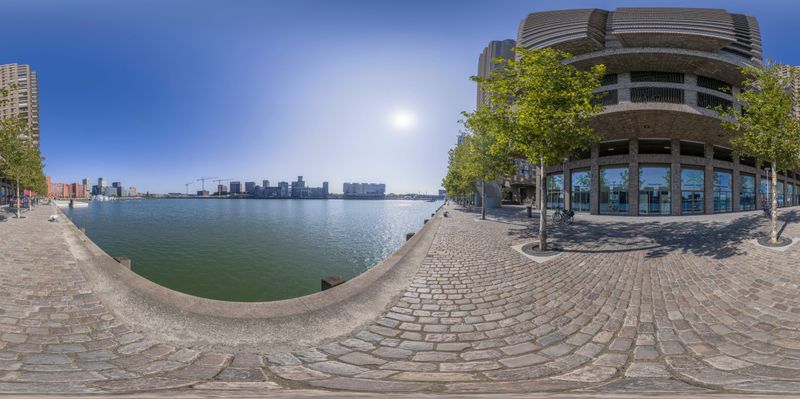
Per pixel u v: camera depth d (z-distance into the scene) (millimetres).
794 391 3242
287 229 32750
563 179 35906
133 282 6820
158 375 3693
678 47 29016
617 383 3479
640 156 30141
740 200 35031
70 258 9633
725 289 6645
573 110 10648
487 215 30984
